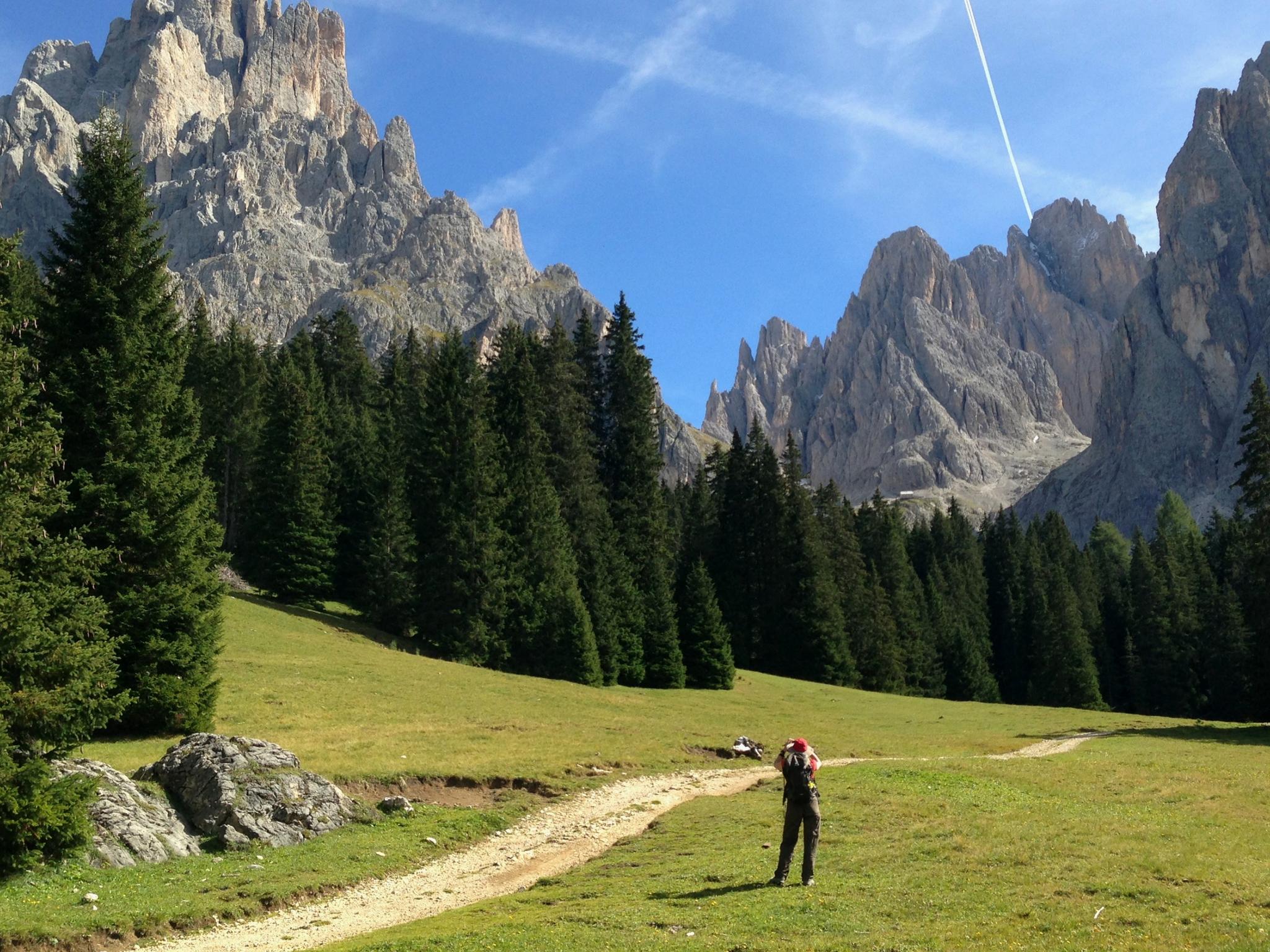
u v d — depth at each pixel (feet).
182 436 124.36
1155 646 359.66
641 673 245.24
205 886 66.64
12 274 80.12
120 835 72.33
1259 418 202.39
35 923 56.44
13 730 67.00
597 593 246.27
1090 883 54.39
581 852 80.43
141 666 114.52
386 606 241.96
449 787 103.65
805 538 331.98
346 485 291.17
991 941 44.04
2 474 68.74
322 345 428.15
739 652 325.21
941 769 112.37
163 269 125.90
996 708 258.57
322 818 83.66
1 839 63.82
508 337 325.42
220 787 80.33
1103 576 459.73
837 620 319.88
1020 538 485.56
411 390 355.77
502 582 234.38
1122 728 199.41
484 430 255.70
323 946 54.03
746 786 111.96
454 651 224.53
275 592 250.98
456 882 72.43
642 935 48.73
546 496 258.57
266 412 299.79
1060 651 350.43
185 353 127.13
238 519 287.07
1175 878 54.95
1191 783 99.30
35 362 77.15
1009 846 66.08
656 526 298.76
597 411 334.24
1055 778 103.55
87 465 114.83
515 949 47.39
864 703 250.78
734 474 349.41
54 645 69.31
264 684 153.17
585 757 122.21
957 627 382.63
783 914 51.19
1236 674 322.14
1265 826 73.05
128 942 57.36
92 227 122.52
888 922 48.80
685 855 72.64
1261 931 43.78
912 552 480.23
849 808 85.92
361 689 160.15
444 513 237.86
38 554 72.59
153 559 116.16
